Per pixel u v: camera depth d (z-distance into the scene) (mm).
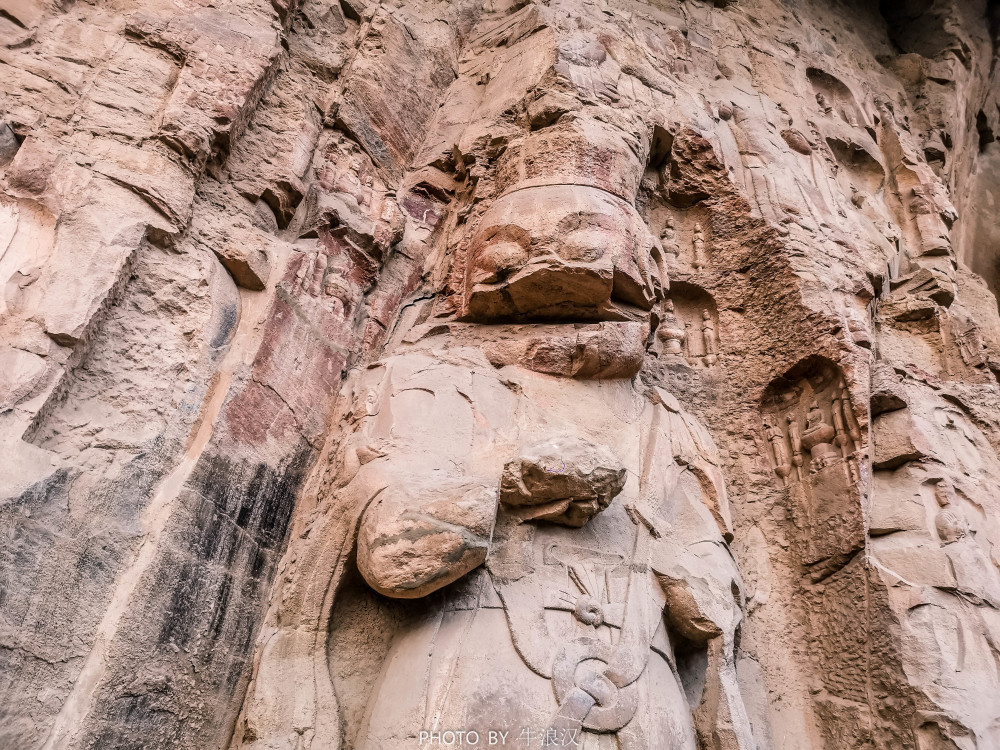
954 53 7883
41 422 2352
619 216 3553
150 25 3451
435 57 5477
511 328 3557
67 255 2621
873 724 3143
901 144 6277
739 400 4203
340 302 3646
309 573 2631
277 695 2400
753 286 4406
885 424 3924
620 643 2510
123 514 2398
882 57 7918
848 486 3609
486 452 2832
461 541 2365
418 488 2492
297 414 3143
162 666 2295
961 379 4613
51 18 3238
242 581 2637
